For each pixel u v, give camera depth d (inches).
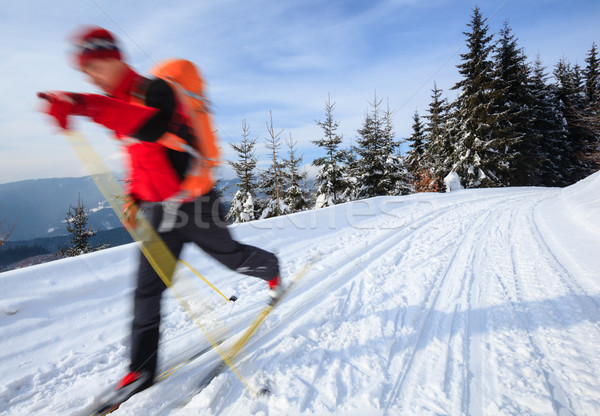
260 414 53.8
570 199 294.7
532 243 162.6
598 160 959.6
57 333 82.5
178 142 48.7
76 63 44.4
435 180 866.8
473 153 872.9
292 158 807.7
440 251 157.3
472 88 887.1
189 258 136.8
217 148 58.1
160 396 57.7
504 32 984.3
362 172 831.7
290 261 152.4
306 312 93.0
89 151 49.4
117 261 114.0
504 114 851.4
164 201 53.4
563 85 1212.5
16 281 89.3
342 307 96.3
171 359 70.5
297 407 54.9
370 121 837.8
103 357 76.2
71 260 104.4
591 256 131.1
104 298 99.7
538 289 101.6
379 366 66.2
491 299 97.0
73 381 66.9
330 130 754.8
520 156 882.8
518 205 324.2
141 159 50.5
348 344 75.4
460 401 54.8
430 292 105.6
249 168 740.0
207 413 53.4
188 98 50.8
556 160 1117.1
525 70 1080.2
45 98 38.2
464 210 299.1
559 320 80.4
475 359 67.0
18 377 67.0
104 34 43.5
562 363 63.2
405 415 52.4
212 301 103.7
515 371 62.0
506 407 52.9
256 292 112.2
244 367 65.5
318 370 65.2
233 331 82.7
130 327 56.3
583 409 51.4
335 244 182.9
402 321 85.9
